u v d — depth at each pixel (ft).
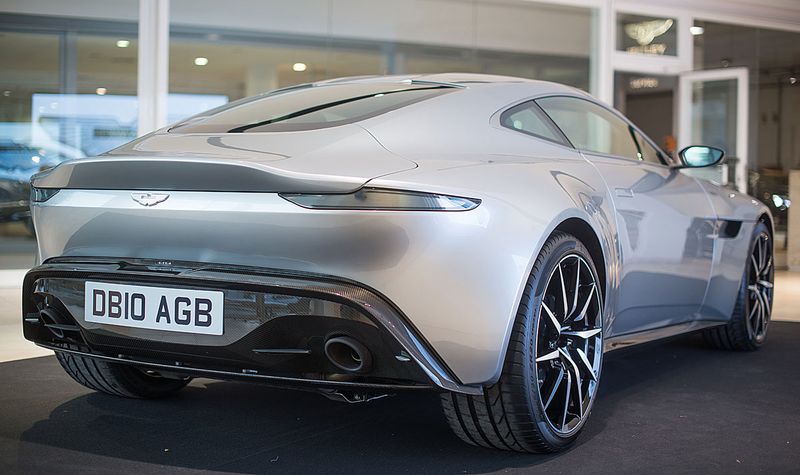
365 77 8.49
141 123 19.98
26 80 18.97
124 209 6.30
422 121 6.90
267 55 21.47
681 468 6.42
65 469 6.15
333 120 6.93
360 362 5.85
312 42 22.08
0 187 18.88
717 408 8.39
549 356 6.68
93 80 19.52
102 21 19.54
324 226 5.68
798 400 8.79
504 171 6.56
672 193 9.30
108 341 6.56
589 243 7.46
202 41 20.70
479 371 6.08
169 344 6.25
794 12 28.07
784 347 12.07
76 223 6.53
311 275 5.80
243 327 5.98
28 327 7.14
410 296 5.73
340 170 5.85
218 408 8.09
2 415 7.69
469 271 5.86
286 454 6.64
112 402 8.25
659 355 11.30
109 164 6.34
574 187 7.23
